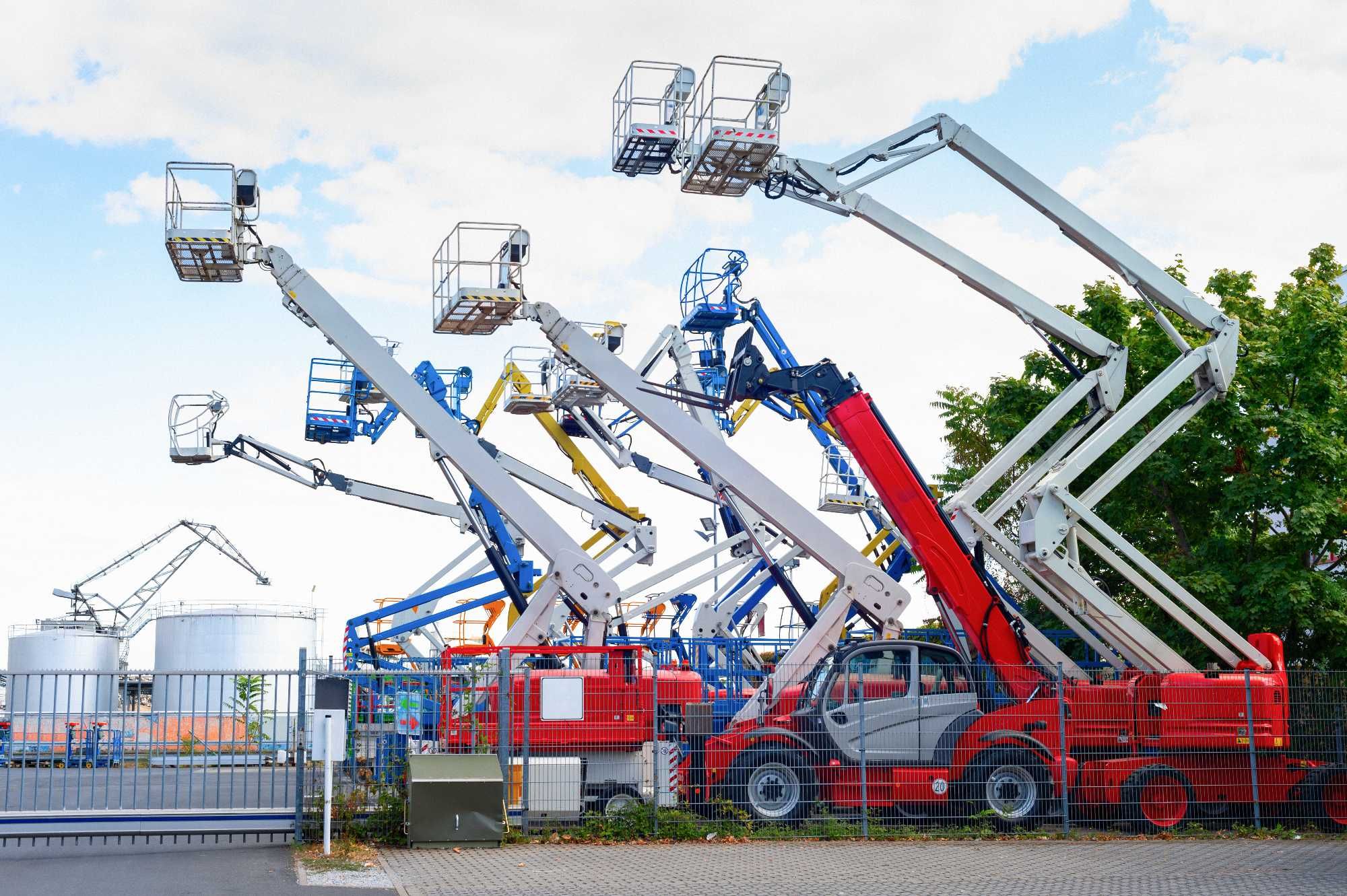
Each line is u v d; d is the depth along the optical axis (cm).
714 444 1975
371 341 1970
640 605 3150
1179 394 2281
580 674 1658
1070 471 1909
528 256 2041
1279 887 1298
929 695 1712
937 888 1267
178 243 1856
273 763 1577
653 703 1698
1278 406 2252
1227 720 1756
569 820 1595
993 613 1841
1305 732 1781
